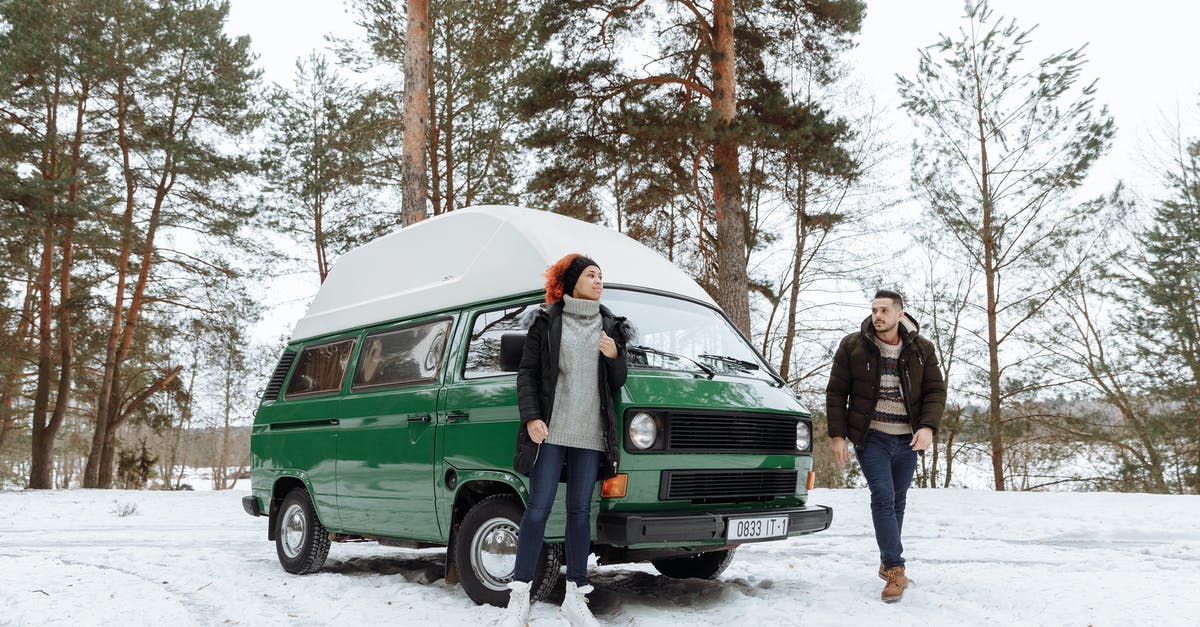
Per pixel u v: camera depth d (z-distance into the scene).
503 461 4.72
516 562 4.25
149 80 24.98
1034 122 20.33
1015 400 21.59
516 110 16.14
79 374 28.91
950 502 11.38
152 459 32.50
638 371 4.68
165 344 28.86
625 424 4.39
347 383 6.21
